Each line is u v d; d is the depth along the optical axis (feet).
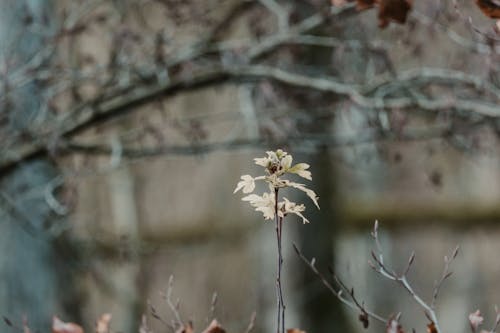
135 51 27.09
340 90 25.93
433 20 22.35
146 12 29.25
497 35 17.87
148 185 63.00
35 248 34.65
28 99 28.07
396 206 65.05
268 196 10.44
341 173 59.06
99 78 28.02
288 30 26.78
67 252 34.94
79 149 28.35
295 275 40.14
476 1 13.20
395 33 24.45
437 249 66.90
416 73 25.08
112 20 29.94
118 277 46.26
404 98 25.84
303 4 27.50
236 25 31.04
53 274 35.27
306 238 39.93
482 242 66.85
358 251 63.21
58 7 32.12
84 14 27.25
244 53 27.30
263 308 42.34
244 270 59.98
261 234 44.21
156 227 62.85
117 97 29.45
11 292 34.73
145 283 47.60
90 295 39.24
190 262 59.82
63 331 12.28
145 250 35.94
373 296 63.57
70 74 27.20
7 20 28.63
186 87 27.68
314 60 30.04
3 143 27.58
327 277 40.01
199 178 64.39
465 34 26.09
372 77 26.30
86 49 30.86
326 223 40.11
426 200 65.62
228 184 64.34
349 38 26.66
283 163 10.28
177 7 25.59
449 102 24.85
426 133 26.94
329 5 25.35
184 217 62.95
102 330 13.35
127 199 58.39
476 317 11.95
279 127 27.27
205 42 27.50
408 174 64.85
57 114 27.76
